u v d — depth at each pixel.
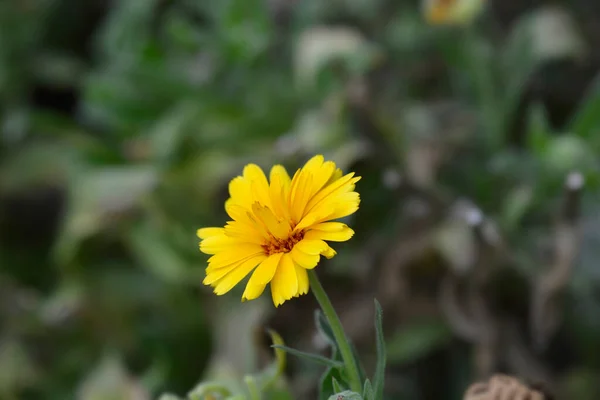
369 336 0.70
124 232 0.80
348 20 0.89
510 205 0.69
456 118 0.77
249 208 0.47
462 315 0.68
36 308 0.83
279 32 0.90
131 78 0.84
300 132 0.76
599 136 0.70
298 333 0.71
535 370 0.69
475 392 0.49
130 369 0.80
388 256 0.71
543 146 0.67
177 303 0.79
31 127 0.94
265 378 0.54
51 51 1.07
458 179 0.75
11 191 0.93
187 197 0.78
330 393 0.48
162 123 0.83
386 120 0.74
